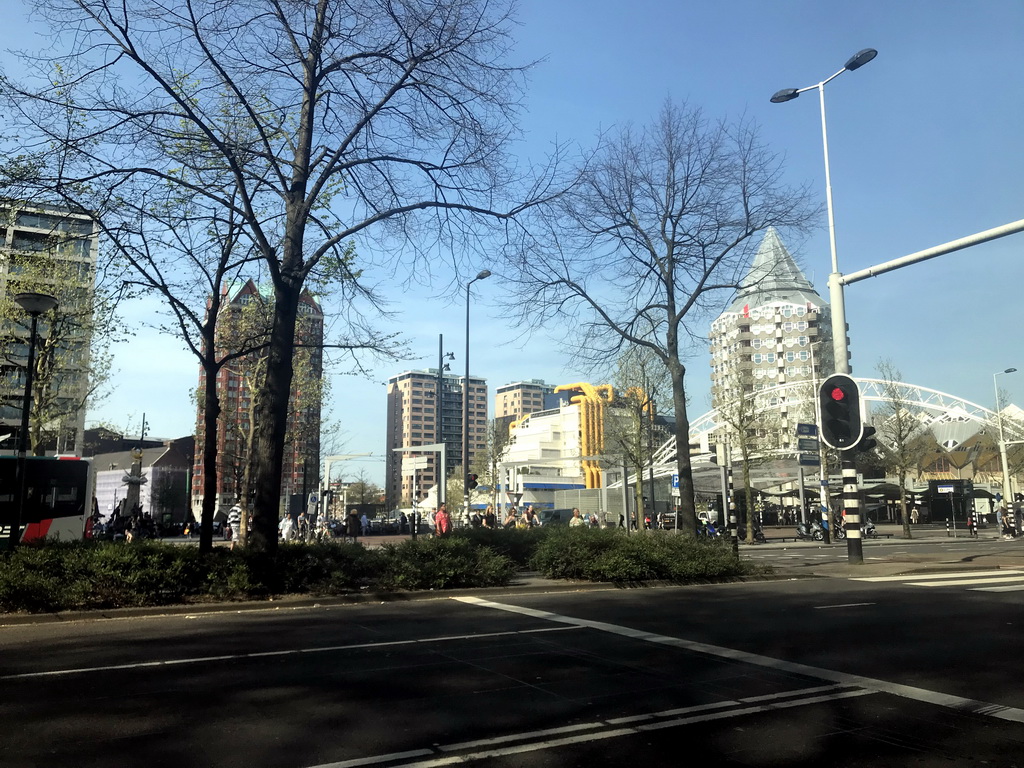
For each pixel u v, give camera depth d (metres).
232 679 7.55
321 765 5.09
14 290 23.91
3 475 24.59
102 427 47.16
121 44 12.78
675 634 10.27
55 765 5.08
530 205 15.70
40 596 12.20
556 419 126.19
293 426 33.72
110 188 13.51
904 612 12.34
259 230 14.33
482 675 7.73
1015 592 15.11
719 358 77.38
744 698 6.80
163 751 5.36
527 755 5.29
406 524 56.78
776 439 58.53
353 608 13.46
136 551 13.62
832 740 5.62
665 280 20.33
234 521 32.28
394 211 15.38
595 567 16.88
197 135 14.04
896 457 49.62
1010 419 68.25
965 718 6.19
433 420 115.75
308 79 15.18
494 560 16.62
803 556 29.55
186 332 15.62
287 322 15.16
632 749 5.41
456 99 14.88
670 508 63.75
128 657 8.74
